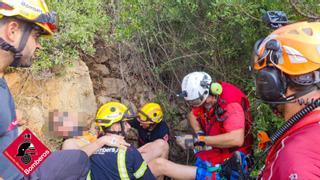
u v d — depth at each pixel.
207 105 4.00
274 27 2.03
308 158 1.41
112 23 5.17
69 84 4.63
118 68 5.32
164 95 5.23
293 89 1.61
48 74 4.53
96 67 5.21
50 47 4.46
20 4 1.87
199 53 4.86
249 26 4.23
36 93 4.46
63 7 4.58
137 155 3.43
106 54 5.29
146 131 4.78
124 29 4.79
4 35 1.87
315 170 1.39
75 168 2.54
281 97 1.63
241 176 2.35
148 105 4.68
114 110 3.67
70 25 4.57
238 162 2.40
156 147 4.51
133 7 4.76
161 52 5.26
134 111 5.21
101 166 3.35
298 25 1.67
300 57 1.57
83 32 4.55
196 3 4.49
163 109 5.21
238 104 3.92
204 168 4.05
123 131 3.67
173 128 5.32
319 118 1.51
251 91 4.38
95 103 4.84
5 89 1.87
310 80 1.57
